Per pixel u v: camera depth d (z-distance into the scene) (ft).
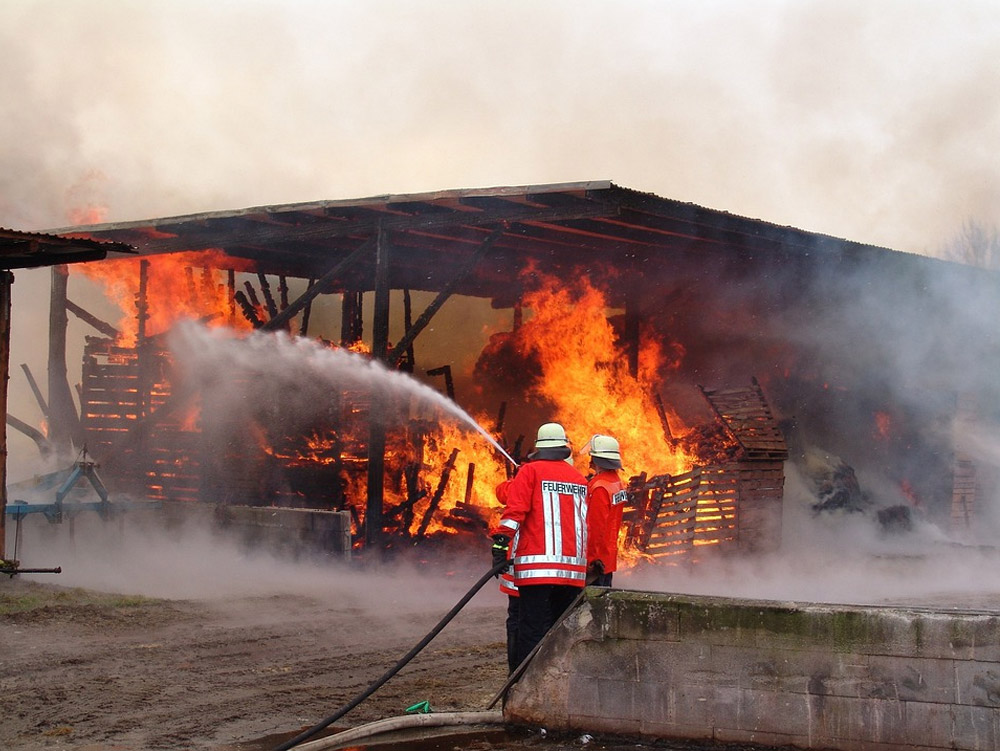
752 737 19.62
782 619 19.62
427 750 19.95
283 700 23.56
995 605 42.09
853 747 19.11
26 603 32.24
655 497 50.78
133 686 24.18
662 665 20.21
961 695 18.70
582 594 20.93
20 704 22.40
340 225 52.01
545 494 22.44
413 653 20.62
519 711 21.08
